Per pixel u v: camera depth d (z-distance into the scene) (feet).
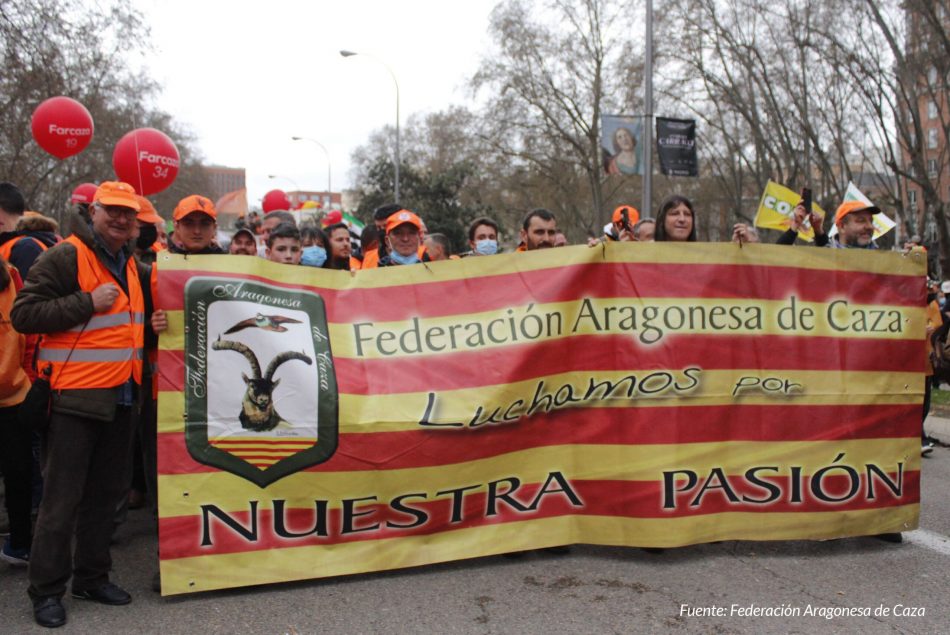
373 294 14.11
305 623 11.86
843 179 119.65
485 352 14.16
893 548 15.30
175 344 12.92
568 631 11.66
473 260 14.48
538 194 162.20
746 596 12.92
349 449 13.32
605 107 141.18
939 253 86.63
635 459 14.47
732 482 14.74
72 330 11.91
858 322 15.35
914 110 78.23
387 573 13.74
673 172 51.37
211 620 11.97
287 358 13.29
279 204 52.11
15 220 16.83
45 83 58.18
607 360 14.58
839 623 11.98
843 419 15.15
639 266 14.76
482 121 150.82
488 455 13.96
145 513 18.02
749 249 15.07
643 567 14.15
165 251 13.07
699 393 14.71
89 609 12.39
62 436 11.89
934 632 11.71
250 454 13.00
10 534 14.19
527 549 14.16
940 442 26.84
